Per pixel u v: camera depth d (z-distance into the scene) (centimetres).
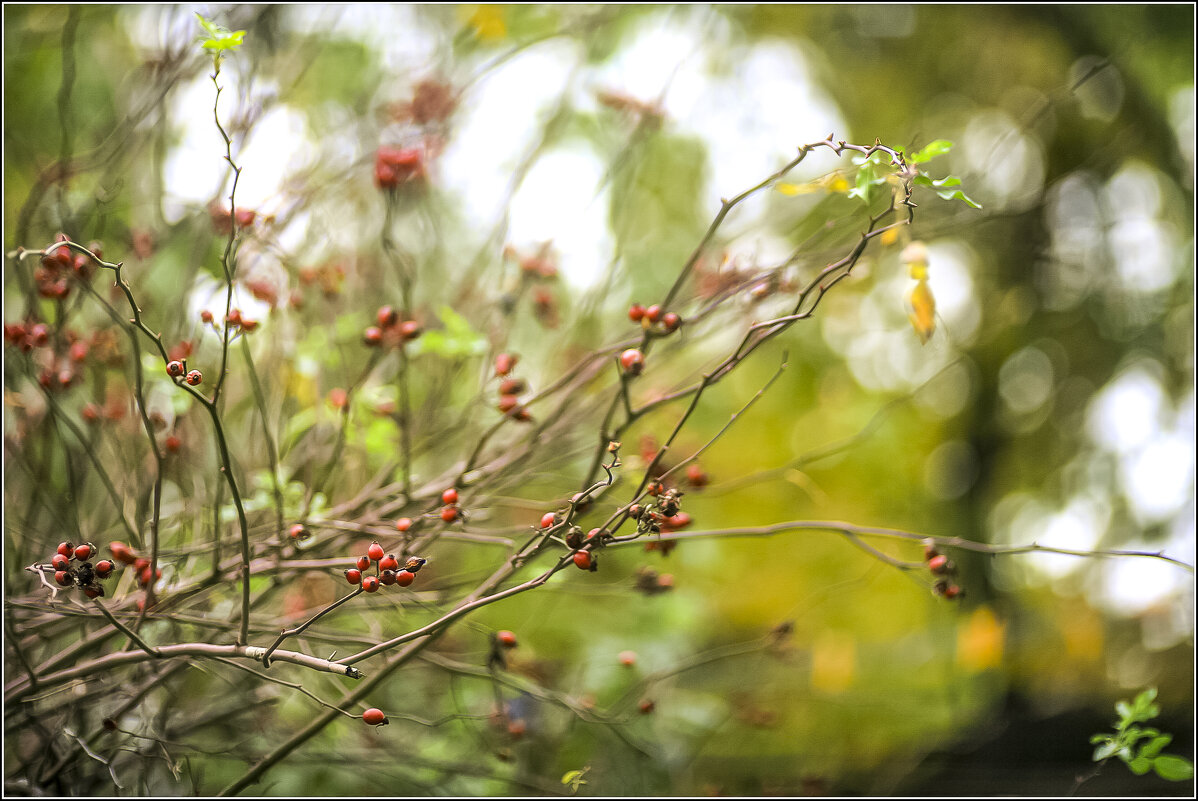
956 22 469
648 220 402
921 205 224
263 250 205
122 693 197
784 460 520
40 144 255
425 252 252
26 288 185
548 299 238
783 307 219
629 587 220
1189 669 416
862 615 507
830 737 382
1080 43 432
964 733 426
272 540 184
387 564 123
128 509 203
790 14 459
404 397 192
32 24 255
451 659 252
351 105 263
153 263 215
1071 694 444
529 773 260
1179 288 433
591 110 276
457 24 276
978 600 499
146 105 220
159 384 193
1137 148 432
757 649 232
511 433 239
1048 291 477
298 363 209
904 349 554
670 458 210
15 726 188
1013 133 247
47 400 172
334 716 168
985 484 527
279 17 245
